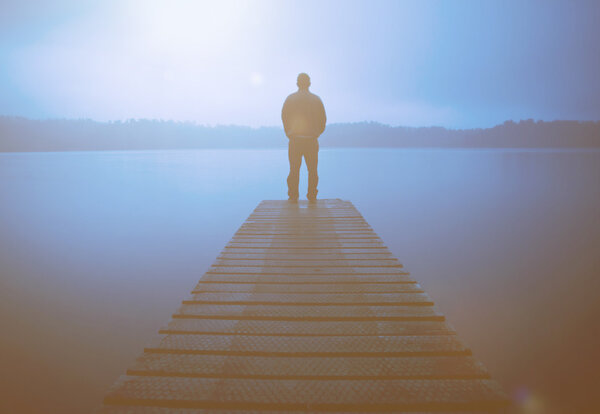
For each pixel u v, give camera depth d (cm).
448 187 3092
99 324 612
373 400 149
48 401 338
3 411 313
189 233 1883
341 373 166
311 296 256
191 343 192
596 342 454
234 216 2289
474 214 2253
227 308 236
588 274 1001
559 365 374
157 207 2500
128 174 3703
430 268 1145
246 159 5872
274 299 251
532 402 300
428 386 158
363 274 305
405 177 3644
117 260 1298
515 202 2533
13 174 3662
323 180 3469
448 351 184
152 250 1481
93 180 3303
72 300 785
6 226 1992
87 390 358
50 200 2611
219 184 3139
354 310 233
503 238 1677
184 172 3872
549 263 1159
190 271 1109
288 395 152
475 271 1077
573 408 289
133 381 161
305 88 679
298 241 423
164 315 677
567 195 2716
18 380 375
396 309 235
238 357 180
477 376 165
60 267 1191
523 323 560
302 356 182
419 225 2055
